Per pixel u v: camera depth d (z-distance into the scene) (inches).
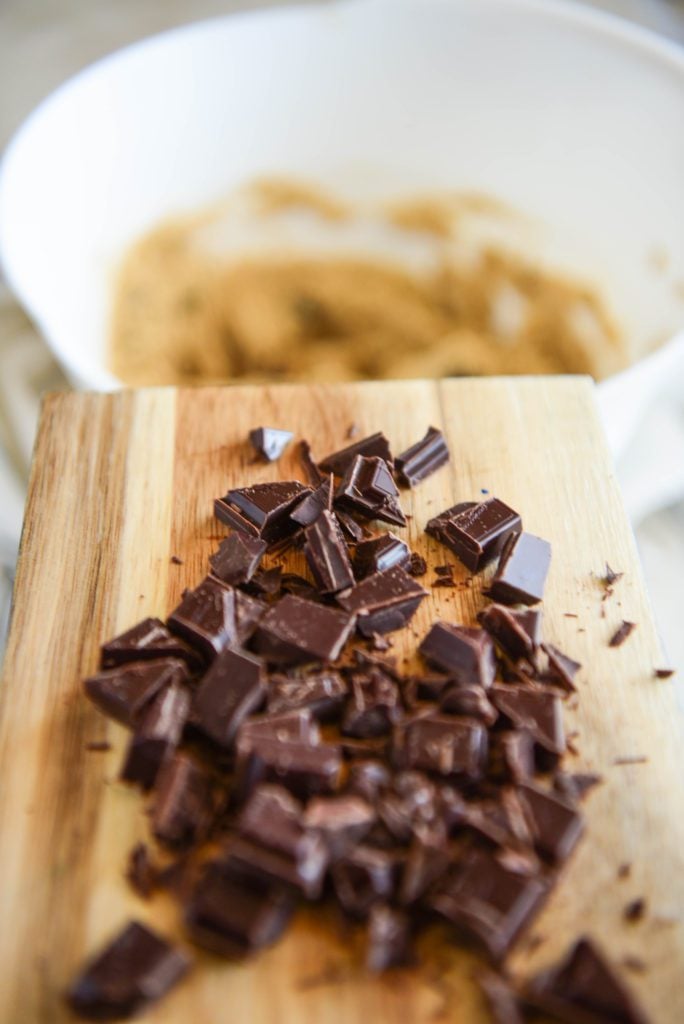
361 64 23.1
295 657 13.7
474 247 24.6
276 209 24.7
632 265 22.5
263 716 13.1
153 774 13.0
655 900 12.5
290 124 23.7
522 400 16.2
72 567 14.7
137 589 14.6
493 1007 11.8
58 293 21.1
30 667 14.0
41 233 20.9
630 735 13.4
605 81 22.0
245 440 15.9
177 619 13.8
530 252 23.9
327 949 12.2
